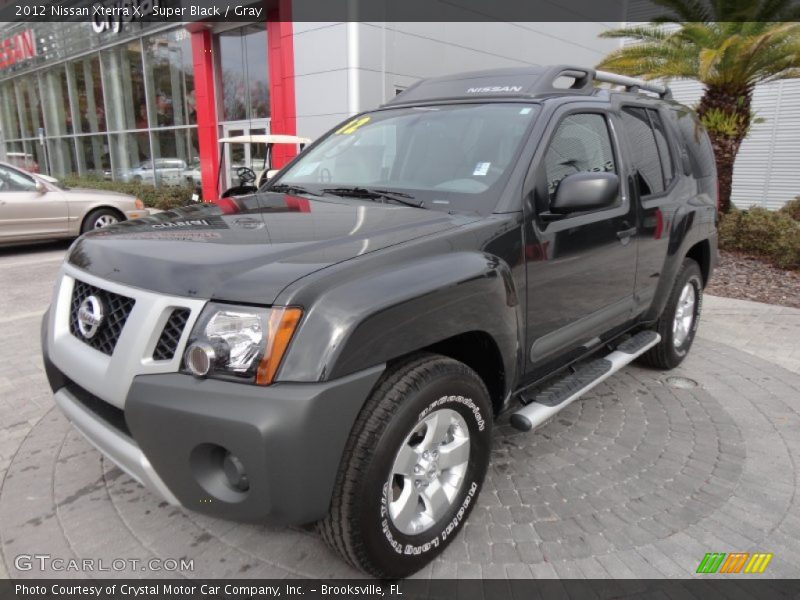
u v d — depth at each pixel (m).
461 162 3.07
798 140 15.25
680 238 4.16
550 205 2.95
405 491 2.33
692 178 4.58
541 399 3.01
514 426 2.86
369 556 2.20
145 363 2.10
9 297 6.98
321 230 2.48
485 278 2.49
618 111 3.75
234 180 17.33
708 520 2.82
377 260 2.22
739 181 16.39
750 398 4.20
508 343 2.67
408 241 2.38
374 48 13.57
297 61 14.34
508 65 16.88
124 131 21.25
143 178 20.84
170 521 2.79
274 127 15.52
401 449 2.23
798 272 8.05
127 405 2.07
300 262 2.12
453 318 2.35
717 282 7.66
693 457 3.39
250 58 16.20
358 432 2.10
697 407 4.04
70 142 25.02
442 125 3.34
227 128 17.14
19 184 9.62
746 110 10.43
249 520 2.06
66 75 23.59
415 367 2.27
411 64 14.41
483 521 2.80
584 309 3.29
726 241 9.34
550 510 2.89
